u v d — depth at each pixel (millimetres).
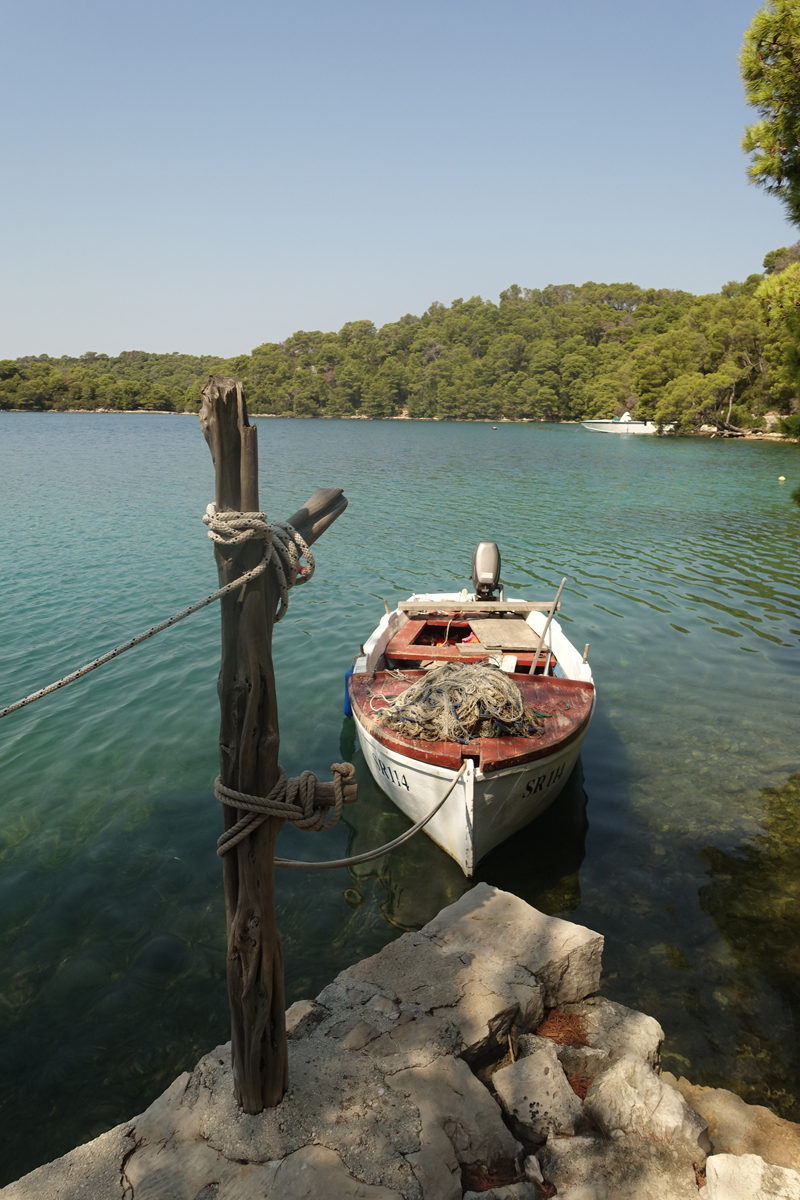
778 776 7188
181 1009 4363
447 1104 2908
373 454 49125
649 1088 3102
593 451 51500
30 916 5160
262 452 50469
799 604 13500
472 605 9359
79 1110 3734
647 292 186625
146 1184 2584
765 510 24797
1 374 152000
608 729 8234
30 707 8711
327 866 3293
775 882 5594
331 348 175625
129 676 9664
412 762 5711
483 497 27547
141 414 155125
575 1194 2693
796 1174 2676
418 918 5254
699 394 64188
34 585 14047
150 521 20969
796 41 5609
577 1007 3842
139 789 6867
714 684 9578
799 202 6012
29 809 6531
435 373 149250
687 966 4734
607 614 12781
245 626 2445
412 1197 2520
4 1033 4199
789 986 4551
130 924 5078
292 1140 2732
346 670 10008
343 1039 3250
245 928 2627
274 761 2600
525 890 5570
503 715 5855
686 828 6336
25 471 34031
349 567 16281
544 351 131875
